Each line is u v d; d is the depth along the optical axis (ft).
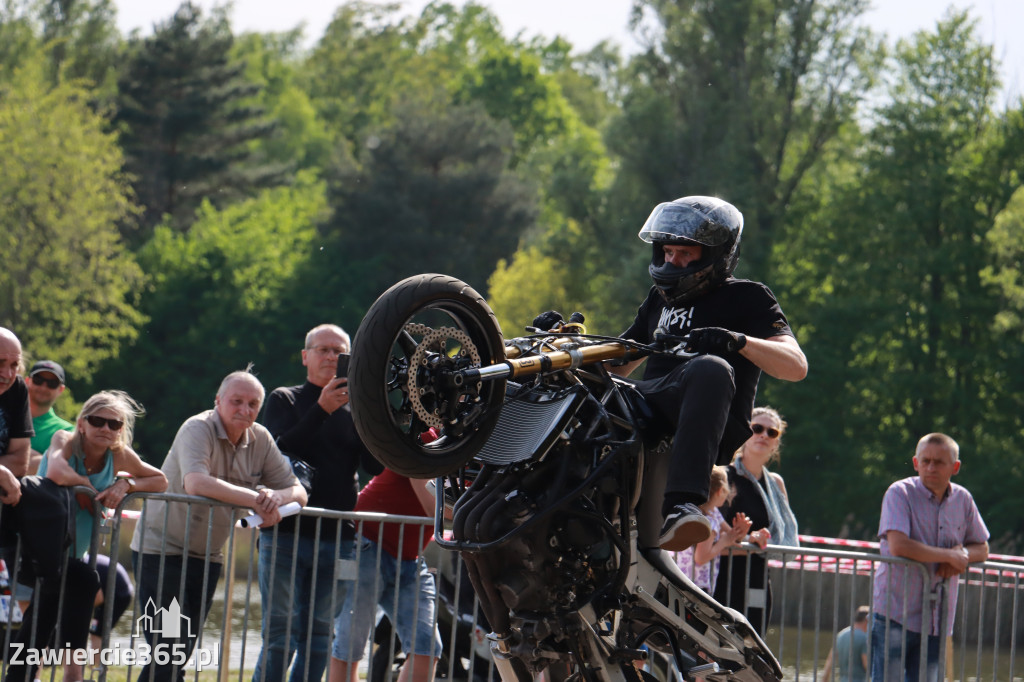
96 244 227.40
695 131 204.74
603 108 376.89
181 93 306.35
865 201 196.03
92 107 296.71
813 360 192.75
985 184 189.16
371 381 18.51
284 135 359.25
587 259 231.91
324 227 274.98
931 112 195.42
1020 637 47.21
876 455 190.70
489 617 21.35
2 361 32.27
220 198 309.22
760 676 22.52
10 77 277.44
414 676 33.99
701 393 19.70
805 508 194.18
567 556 20.13
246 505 31.94
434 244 257.75
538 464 19.77
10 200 221.05
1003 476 175.32
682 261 21.80
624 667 22.63
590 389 20.80
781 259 207.31
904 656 35.50
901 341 189.98
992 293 187.62
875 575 36.81
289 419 35.60
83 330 227.40
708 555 33.40
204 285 276.82
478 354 19.53
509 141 280.51
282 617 33.32
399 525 34.12
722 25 205.26
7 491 30.09
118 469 33.17
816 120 204.03
